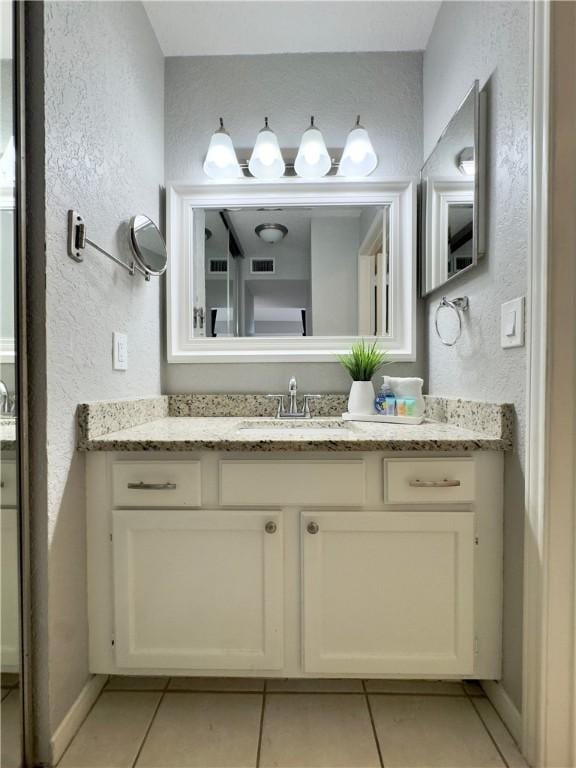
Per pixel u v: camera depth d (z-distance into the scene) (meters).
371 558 1.05
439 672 1.05
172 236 1.65
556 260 0.89
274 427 1.50
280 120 1.68
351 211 1.67
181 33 1.57
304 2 1.43
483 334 1.17
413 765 0.93
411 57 1.66
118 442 1.04
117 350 1.25
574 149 0.88
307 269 1.68
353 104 1.67
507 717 1.02
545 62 0.88
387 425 1.32
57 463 0.96
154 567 1.07
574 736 0.90
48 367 0.92
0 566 0.88
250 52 1.66
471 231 1.20
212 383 1.68
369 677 1.06
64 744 0.96
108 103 1.19
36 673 0.92
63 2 0.96
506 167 1.05
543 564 0.91
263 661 1.06
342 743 0.98
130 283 1.35
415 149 1.67
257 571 1.06
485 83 1.16
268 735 1.00
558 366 0.90
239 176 1.65
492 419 1.06
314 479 1.06
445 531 1.05
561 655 0.91
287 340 1.68
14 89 0.86
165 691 1.15
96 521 1.08
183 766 0.92
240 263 1.69
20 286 0.89
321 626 1.06
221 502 1.06
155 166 1.59
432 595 1.05
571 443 0.90
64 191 0.97
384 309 1.67
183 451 1.06
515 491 1.01
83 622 1.06
